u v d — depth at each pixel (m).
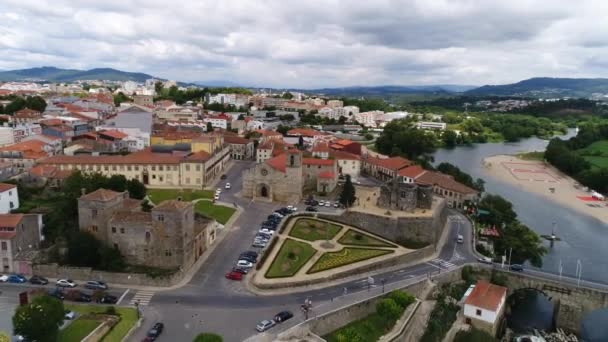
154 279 115.12
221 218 162.00
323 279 122.00
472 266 141.00
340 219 167.75
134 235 121.44
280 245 140.88
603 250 181.38
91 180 149.62
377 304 108.75
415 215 161.00
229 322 99.75
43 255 122.38
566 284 129.25
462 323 118.94
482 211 188.25
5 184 145.88
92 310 101.94
